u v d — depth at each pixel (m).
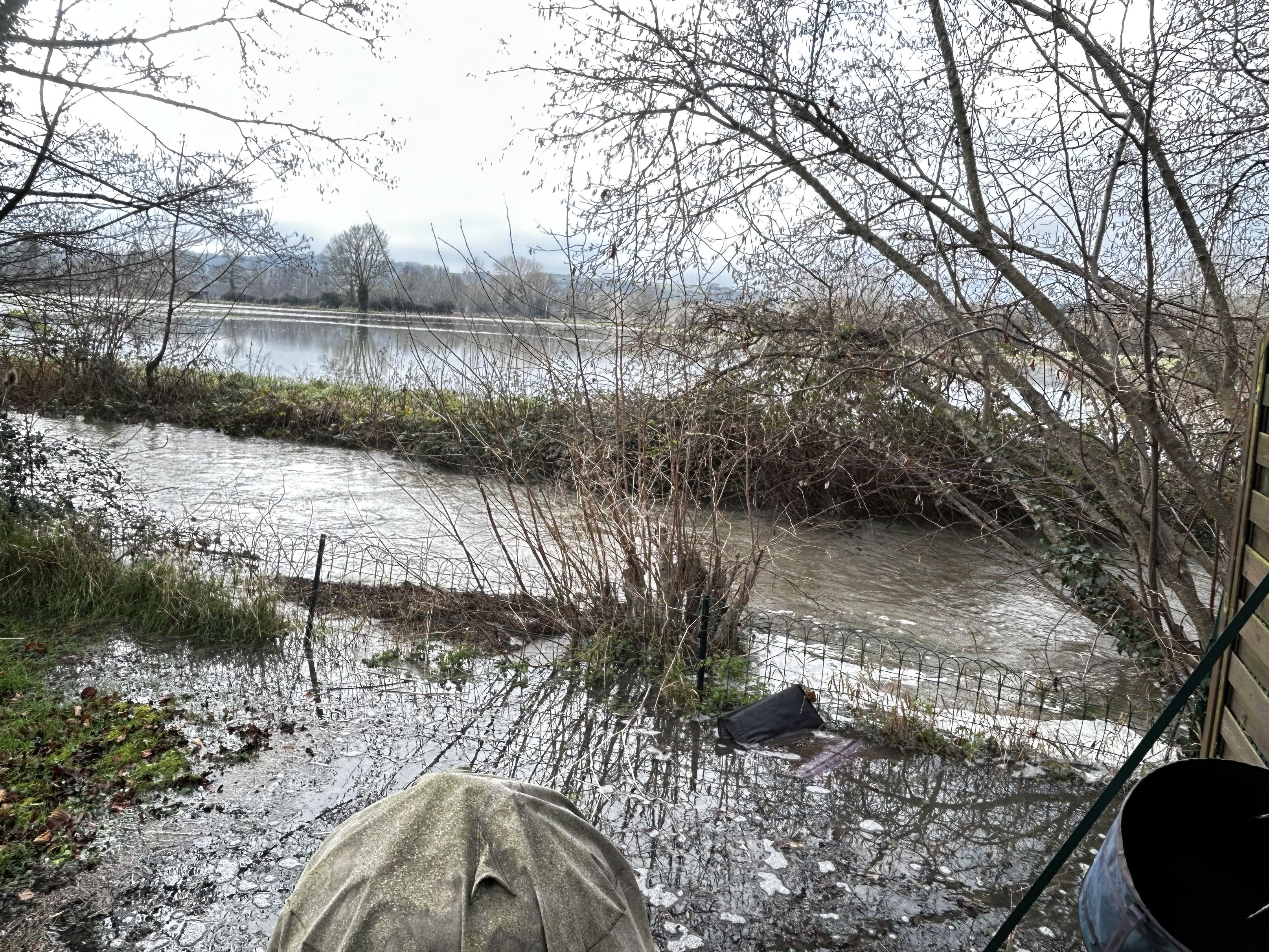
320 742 6.47
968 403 10.03
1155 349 7.54
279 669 7.77
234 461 17.12
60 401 20.05
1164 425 6.97
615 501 8.96
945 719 7.59
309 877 1.43
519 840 1.41
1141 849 2.95
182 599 8.49
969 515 10.04
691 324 9.76
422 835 1.41
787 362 9.95
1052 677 8.94
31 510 9.77
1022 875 5.37
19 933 4.26
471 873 1.35
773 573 12.05
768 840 5.61
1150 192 7.69
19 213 10.88
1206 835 2.99
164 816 5.34
